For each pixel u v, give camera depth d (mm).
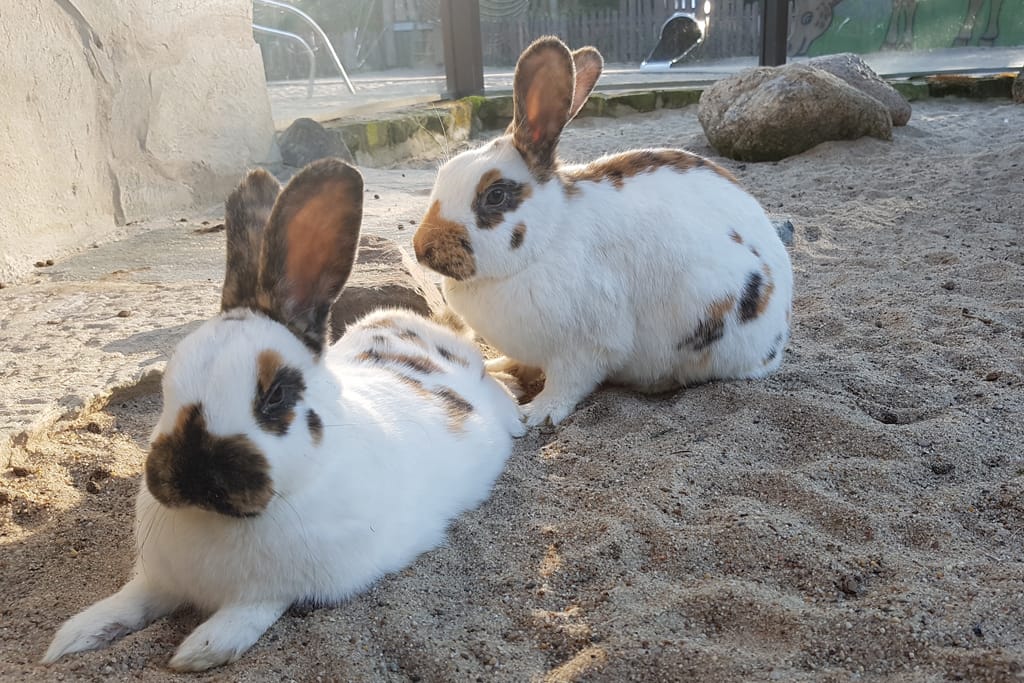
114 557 577
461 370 692
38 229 1158
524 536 588
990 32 2662
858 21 2684
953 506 592
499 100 2459
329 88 2059
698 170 794
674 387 803
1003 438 682
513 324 726
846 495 610
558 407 747
